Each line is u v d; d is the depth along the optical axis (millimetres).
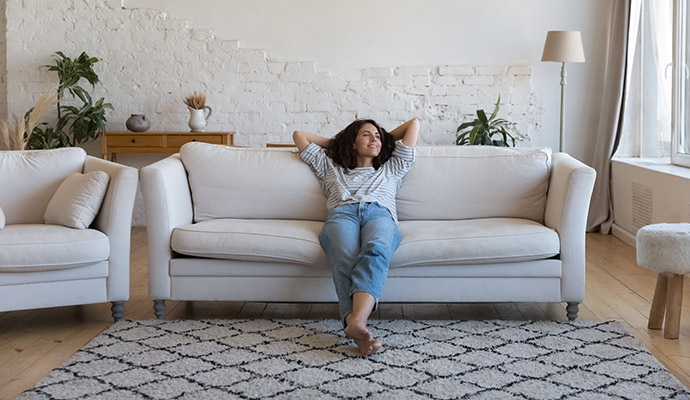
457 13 5730
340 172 3508
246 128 5902
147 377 2496
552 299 3162
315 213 3555
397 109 5836
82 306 3562
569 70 5730
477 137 5508
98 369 2576
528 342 2875
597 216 5613
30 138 5684
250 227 3209
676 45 4785
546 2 5680
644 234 2939
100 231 3223
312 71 5832
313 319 3301
